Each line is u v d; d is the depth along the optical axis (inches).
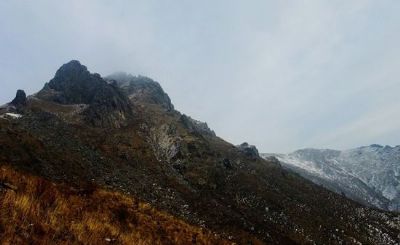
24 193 566.3
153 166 3230.8
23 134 2384.4
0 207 471.5
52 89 4734.3
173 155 3850.9
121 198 925.2
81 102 4554.6
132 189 2423.7
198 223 2365.9
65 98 4512.8
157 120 5024.6
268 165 5856.3
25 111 3043.8
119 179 2497.5
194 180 3462.1
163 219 967.0
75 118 3577.8
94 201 775.7
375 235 4453.7
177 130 4808.1
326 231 3745.1
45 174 1973.4
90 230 571.8
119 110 4404.5
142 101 6382.9
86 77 4972.9
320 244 3284.9
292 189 4916.3
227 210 2974.9
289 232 3235.7
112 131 3695.9
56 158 2282.2
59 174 2074.3
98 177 2354.8
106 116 3959.2
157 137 4335.6
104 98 4365.2
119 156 3053.6
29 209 507.2
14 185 583.5
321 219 4087.1
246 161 5521.7
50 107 3868.1
